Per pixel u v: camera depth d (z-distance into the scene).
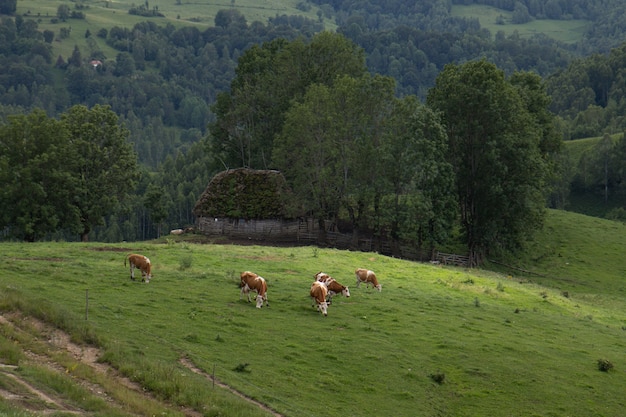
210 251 54.88
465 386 31.09
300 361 30.06
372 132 78.88
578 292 72.81
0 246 50.66
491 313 44.41
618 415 30.48
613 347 40.59
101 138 77.44
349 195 77.50
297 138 78.19
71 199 73.12
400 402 28.33
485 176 77.38
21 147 70.56
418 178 72.44
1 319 26.98
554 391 31.86
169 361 26.67
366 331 35.62
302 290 42.50
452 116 79.38
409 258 77.62
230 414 22.14
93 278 38.50
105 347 26.16
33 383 21.16
